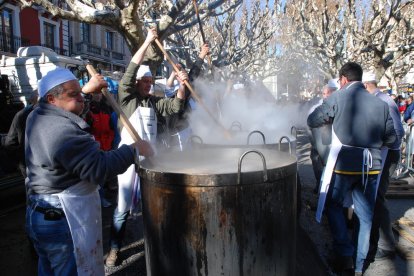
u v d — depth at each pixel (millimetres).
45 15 22812
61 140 1880
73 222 1995
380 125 2904
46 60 9242
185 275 1950
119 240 3242
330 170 2994
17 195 5160
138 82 3225
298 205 3924
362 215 2979
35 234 2021
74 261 2039
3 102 6699
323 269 3156
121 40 32875
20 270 3295
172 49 12016
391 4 11688
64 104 1979
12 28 20359
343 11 15328
